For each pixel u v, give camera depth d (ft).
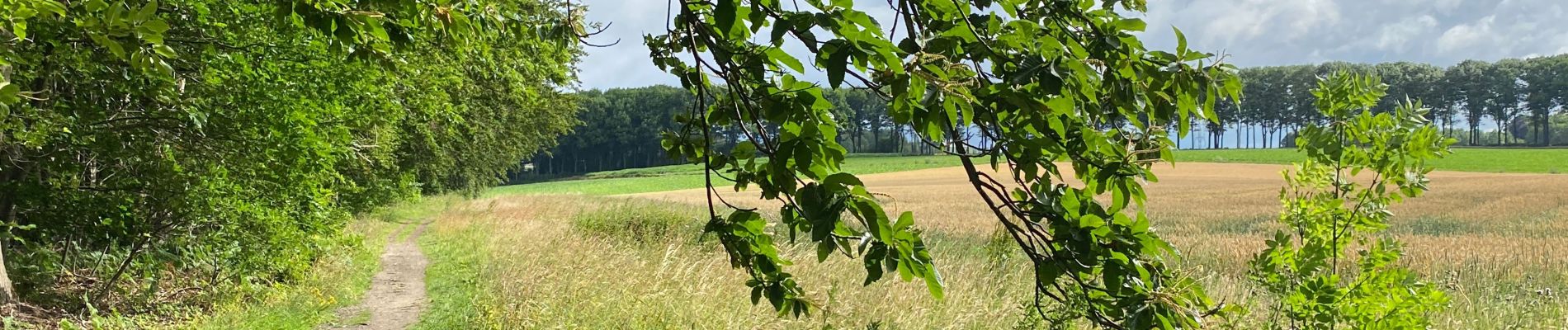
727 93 5.46
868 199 4.29
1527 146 341.41
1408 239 62.75
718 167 5.49
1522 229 73.82
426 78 35.88
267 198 28.17
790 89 4.75
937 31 4.68
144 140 24.72
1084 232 4.50
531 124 86.22
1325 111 12.19
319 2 8.16
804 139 4.47
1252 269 13.58
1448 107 392.88
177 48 22.41
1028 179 4.48
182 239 27.89
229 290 28.40
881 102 4.52
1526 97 370.12
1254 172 207.10
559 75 55.83
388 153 44.24
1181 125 4.88
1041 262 4.62
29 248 25.80
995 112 4.40
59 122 20.86
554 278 29.09
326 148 26.61
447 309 27.50
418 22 8.87
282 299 28.55
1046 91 4.05
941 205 109.70
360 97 28.86
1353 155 12.02
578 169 377.30
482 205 101.81
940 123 4.09
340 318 27.22
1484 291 34.50
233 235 28.50
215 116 24.09
